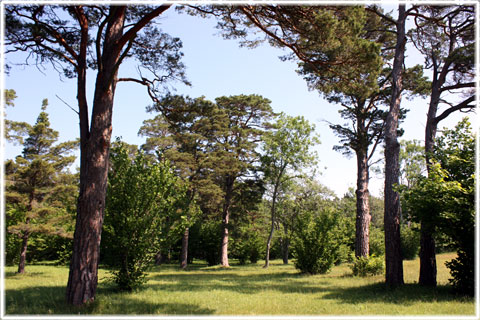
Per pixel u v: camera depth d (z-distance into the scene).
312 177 27.30
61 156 22.77
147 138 28.30
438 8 12.72
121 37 9.47
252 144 29.48
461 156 10.30
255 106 30.11
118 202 11.56
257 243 37.66
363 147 17.19
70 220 19.50
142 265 11.79
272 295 10.83
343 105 18.06
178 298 10.09
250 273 21.83
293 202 34.19
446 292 10.21
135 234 11.62
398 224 12.14
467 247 9.48
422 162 38.94
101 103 9.23
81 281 8.36
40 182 20.22
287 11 8.46
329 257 20.23
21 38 9.32
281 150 26.80
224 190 32.06
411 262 26.83
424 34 13.51
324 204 34.44
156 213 11.95
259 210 35.56
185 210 12.84
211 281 15.87
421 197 9.95
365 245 18.06
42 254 30.95
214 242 35.38
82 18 9.49
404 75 15.66
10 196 18.45
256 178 29.84
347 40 8.77
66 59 9.91
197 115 11.74
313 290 12.06
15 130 22.89
